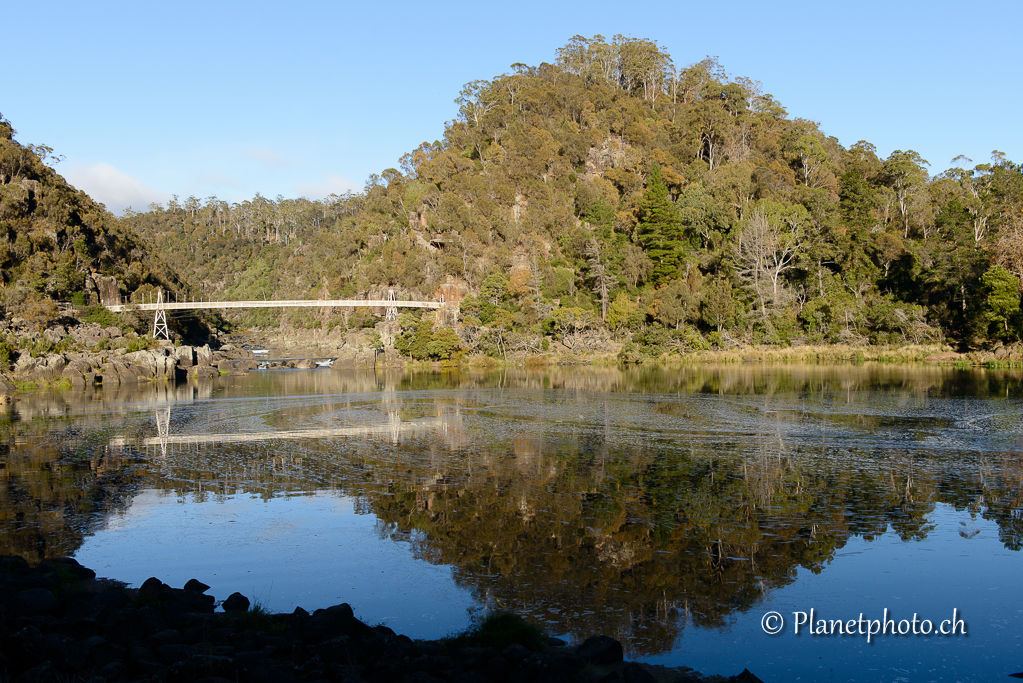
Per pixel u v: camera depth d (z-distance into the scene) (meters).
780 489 29.17
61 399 72.12
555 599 18.41
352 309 171.00
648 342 112.19
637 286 134.75
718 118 177.75
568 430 44.91
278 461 35.97
